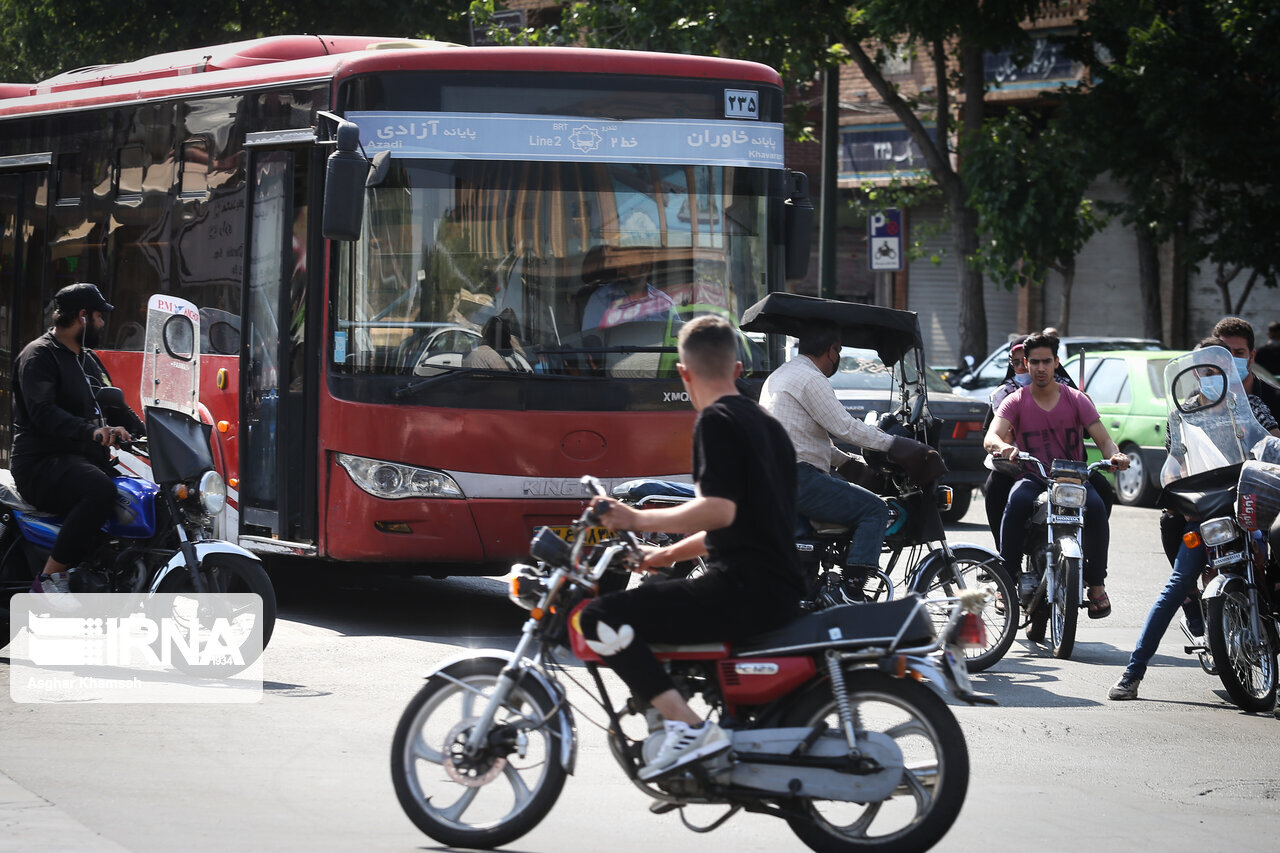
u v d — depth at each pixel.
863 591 19.52
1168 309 63.72
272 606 19.22
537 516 22.78
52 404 19.45
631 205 23.45
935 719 11.97
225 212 25.03
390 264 22.69
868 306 20.19
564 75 23.22
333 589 27.66
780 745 11.93
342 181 21.11
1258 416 21.83
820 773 11.87
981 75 57.84
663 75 23.73
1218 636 18.89
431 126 22.80
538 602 12.38
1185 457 20.17
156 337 19.33
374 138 22.72
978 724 18.12
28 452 19.72
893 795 11.99
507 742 12.25
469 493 22.53
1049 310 69.69
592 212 23.27
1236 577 19.16
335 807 13.70
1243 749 17.20
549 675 12.40
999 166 54.56
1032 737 17.50
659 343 23.45
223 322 25.00
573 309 23.09
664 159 23.67
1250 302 61.66
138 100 27.14
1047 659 22.44
